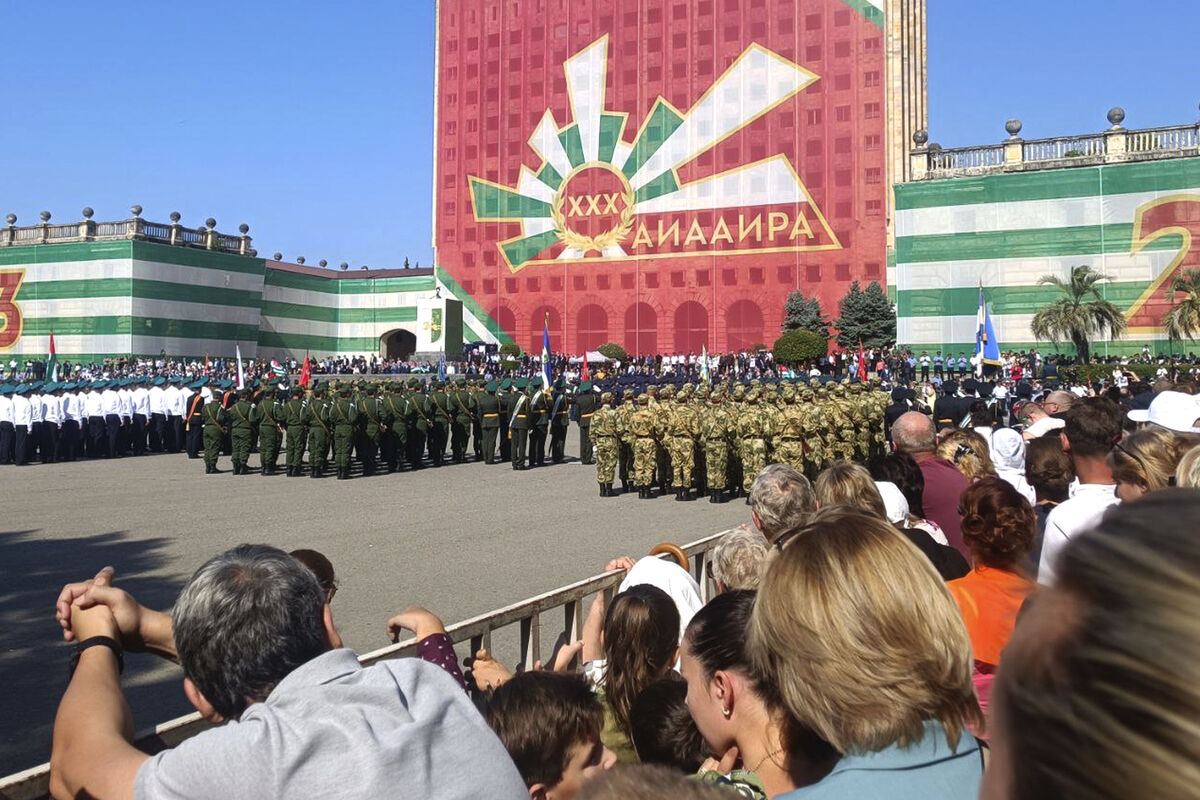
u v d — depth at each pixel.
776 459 15.91
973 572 3.55
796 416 15.88
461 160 72.06
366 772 1.70
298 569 2.16
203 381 28.47
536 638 4.86
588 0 67.81
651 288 65.50
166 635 2.21
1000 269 50.12
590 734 2.57
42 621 8.53
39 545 12.24
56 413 24.00
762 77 62.47
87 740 1.84
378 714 1.82
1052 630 0.78
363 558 11.23
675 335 64.62
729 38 63.41
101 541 12.53
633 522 14.20
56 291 66.94
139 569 10.73
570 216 68.12
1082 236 48.47
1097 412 5.00
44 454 24.05
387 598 9.17
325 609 2.19
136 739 2.68
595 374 48.97
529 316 69.31
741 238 62.91
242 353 71.69
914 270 52.03
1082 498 4.45
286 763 1.69
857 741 1.76
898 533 1.91
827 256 60.47
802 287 61.09
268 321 75.19
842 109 60.28
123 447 26.00
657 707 2.92
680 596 4.20
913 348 51.91
